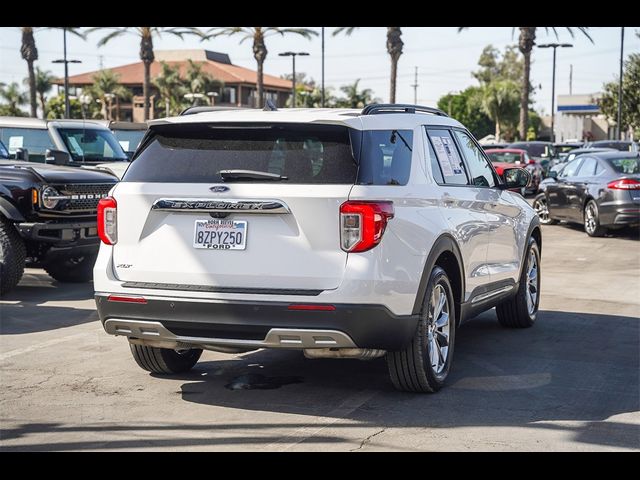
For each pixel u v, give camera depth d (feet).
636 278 42.37
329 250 18.57
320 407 20.04
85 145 53.67
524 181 27.12
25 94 288.30
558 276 43.01
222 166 19.38
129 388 21.72
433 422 18.94
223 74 333.01
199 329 19.25
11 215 34.30
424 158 21.63
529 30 166.30
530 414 19.60
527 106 171.01
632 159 61.31
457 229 22.25
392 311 18.98
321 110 20.74
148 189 19.66
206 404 20.31
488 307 26.11
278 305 18.51
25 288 38.22
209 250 19.24
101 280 19.98
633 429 18.57
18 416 19.31
